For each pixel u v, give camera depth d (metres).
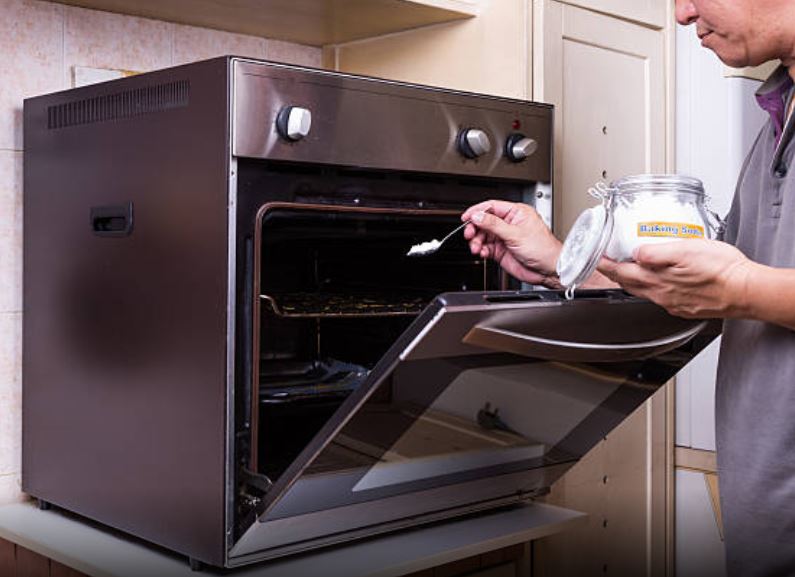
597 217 1.20
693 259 1.12
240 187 1.37
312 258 1.82
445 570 1.68
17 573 1.67
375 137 1.51
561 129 2.01
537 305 1.20
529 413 1.50
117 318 1.54
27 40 1.82
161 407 1.46
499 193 1.78
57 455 1.68
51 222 1.69
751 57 1.26
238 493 1.38
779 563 1.28
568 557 2.05
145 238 1.49
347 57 2.27
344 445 1.30
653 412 2.25
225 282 1.35
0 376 1.80
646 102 2.23
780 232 1.24
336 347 1.83
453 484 1.58
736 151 2.21
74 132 1.63
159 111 1.46
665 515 2.29
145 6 1.91
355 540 1.58
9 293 1.81
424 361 1.21
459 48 2.06
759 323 1.28
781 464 1.25
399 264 1.80
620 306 1.28
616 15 2.13
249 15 2.00
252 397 1.38
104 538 1.58
